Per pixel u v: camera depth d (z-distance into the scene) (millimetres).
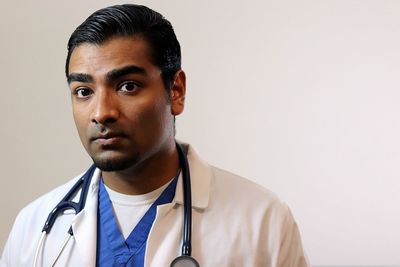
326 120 1655
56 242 932
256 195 960
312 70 1660
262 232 913
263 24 1673
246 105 1673
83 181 997
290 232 940
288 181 1663
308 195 1656
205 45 1687
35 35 1724
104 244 895
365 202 1643
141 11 824
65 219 954
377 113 1646
